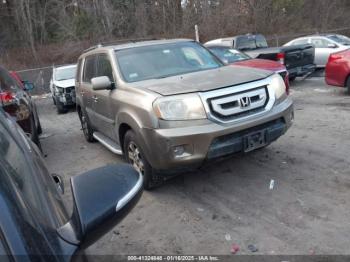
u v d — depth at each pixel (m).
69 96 13.83
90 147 8.00
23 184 1.45
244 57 11.30
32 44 33.38
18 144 1.83
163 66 5.71
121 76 5.50
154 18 33.38
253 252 3.46
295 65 12.67
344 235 3.57
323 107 9.15
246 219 4.05
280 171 5.21
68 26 34.34
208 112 4.36
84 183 1.71
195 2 32.00
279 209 4.18
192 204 4.55
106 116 6.04
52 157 7.66
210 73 5.25
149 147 4.54
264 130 4.65
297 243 3.52
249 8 32.25
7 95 6.38
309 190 4.55
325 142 6.29
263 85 4.76
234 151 4.48
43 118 13.70
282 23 32.84
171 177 5.02
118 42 7.02
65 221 1.63
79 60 7.81
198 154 4.31
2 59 32.03
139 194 1.69
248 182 4.96
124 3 34.19
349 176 4.82
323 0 34.69
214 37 30.66
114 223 1.56
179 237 3.87
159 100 4.41
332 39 16.00
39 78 22.78
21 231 1.19
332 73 10.38
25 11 34.97
